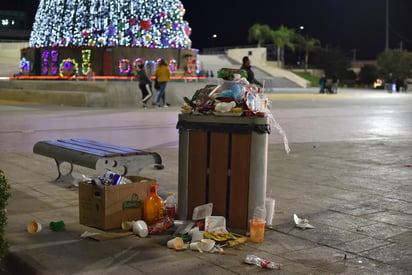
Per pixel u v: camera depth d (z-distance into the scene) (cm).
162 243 425
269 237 441
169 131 1203
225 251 406
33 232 447
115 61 2580
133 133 1158
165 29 2664
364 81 6394
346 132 1242
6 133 1139
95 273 358
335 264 377
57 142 670
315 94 3594
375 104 2445
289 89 4581
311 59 7606
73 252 401
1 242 342
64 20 2653
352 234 450
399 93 4212
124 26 2567
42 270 363
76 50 2631
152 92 2069
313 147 972
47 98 2245
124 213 466
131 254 397
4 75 4025
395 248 414
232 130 447
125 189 464
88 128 1252
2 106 2050
